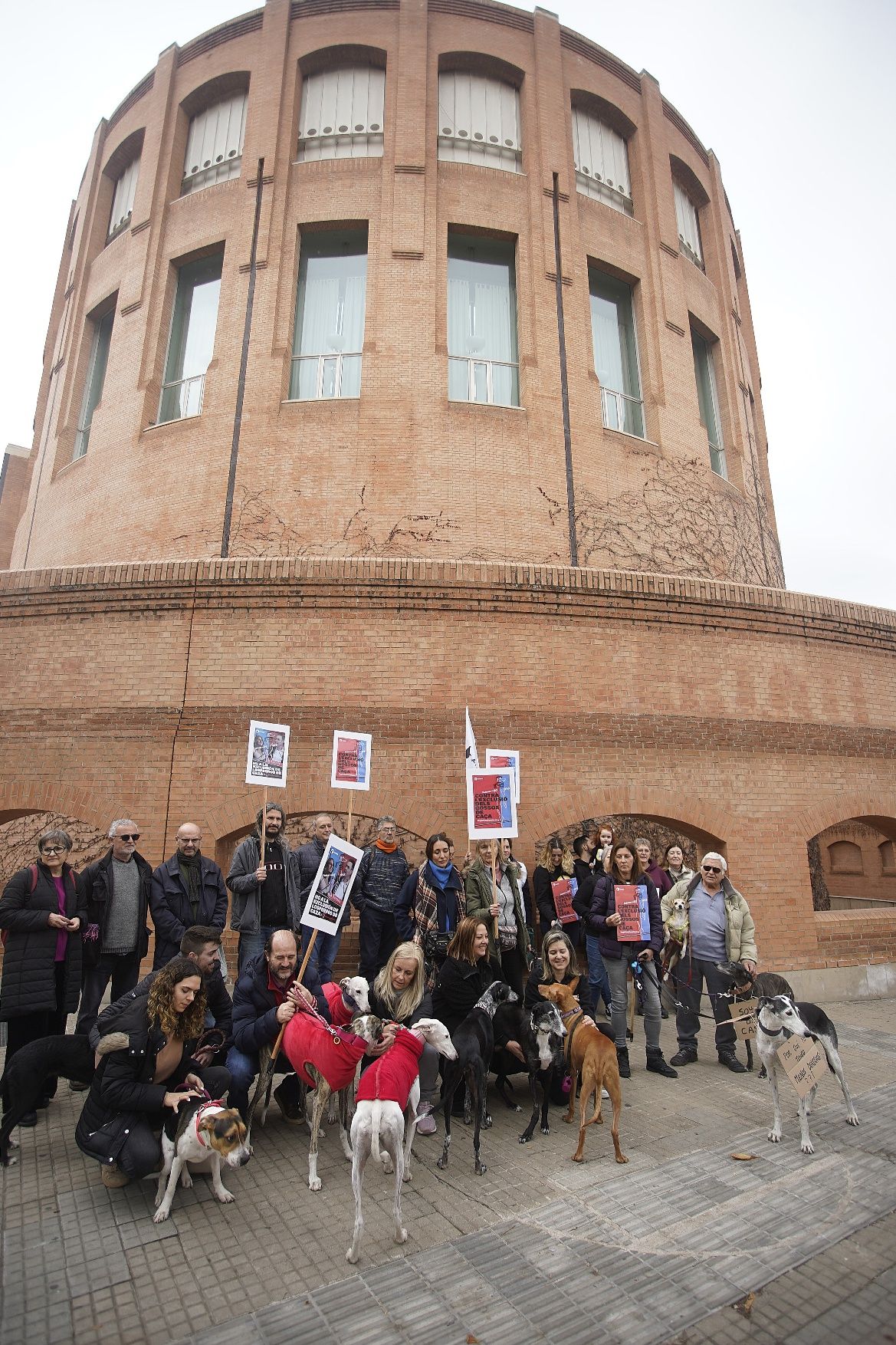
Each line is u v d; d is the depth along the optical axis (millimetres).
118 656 9609
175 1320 3359
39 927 5613
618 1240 3982
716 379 18203
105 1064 4469
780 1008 5246
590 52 17250
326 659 9406
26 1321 3346
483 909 6746
